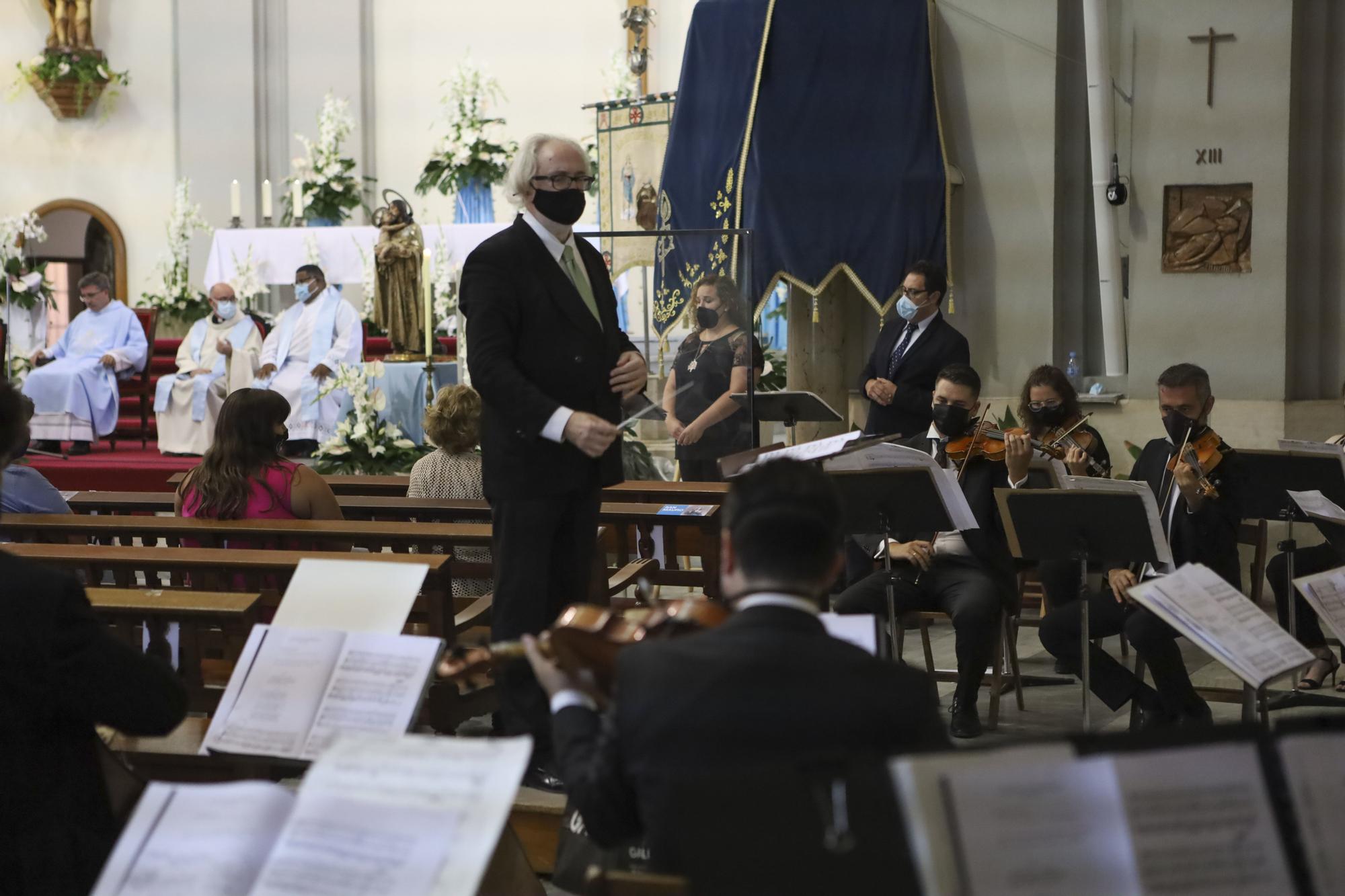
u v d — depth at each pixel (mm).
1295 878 1700
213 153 14539
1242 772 1710
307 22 14578
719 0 8039
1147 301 7832
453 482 5562
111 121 14641
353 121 13734
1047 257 8023
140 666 2500
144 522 4695
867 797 1660
